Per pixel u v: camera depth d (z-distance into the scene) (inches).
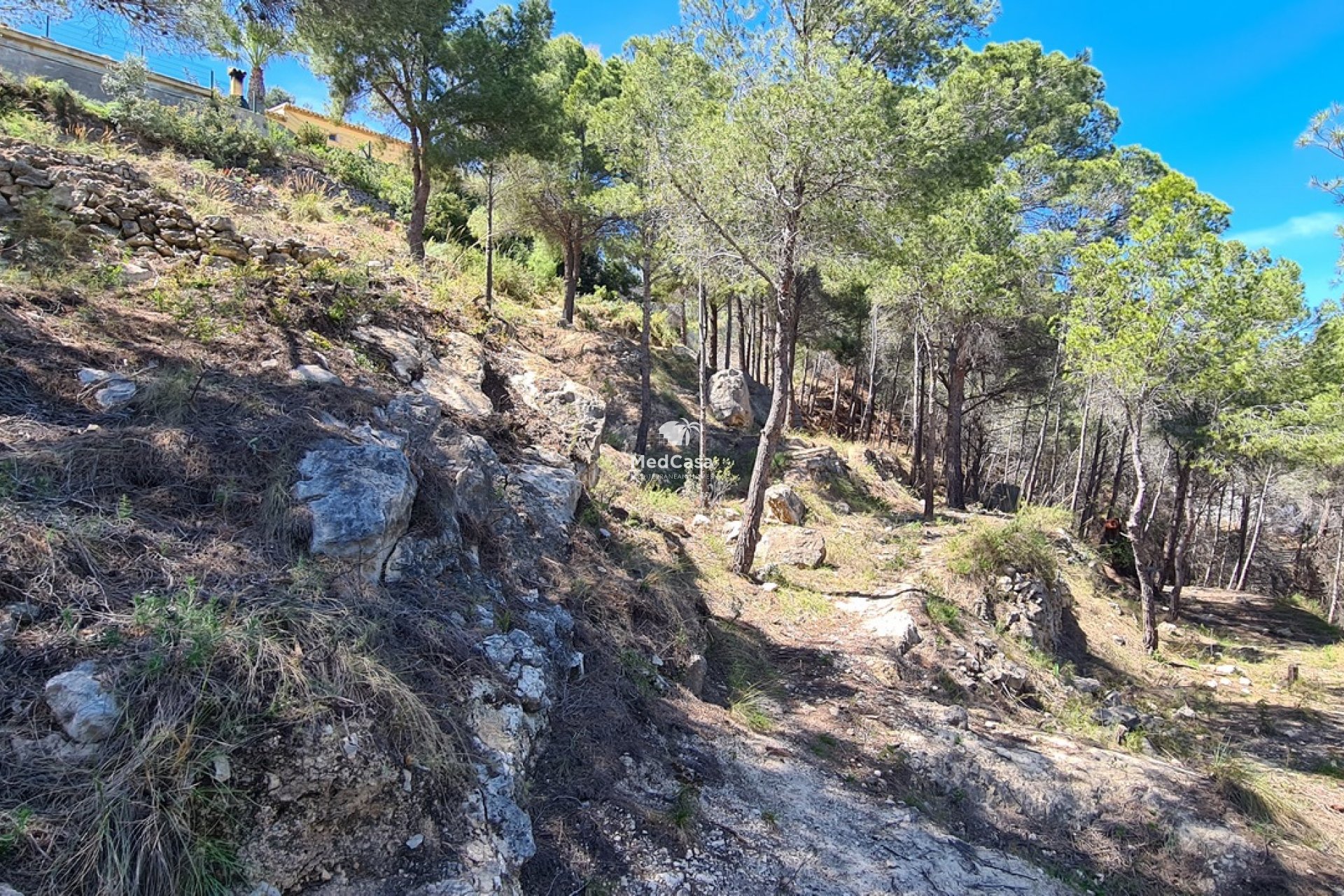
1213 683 417.7
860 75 303.6
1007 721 260.2
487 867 95.6
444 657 119.4
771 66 313.1
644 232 513.7
